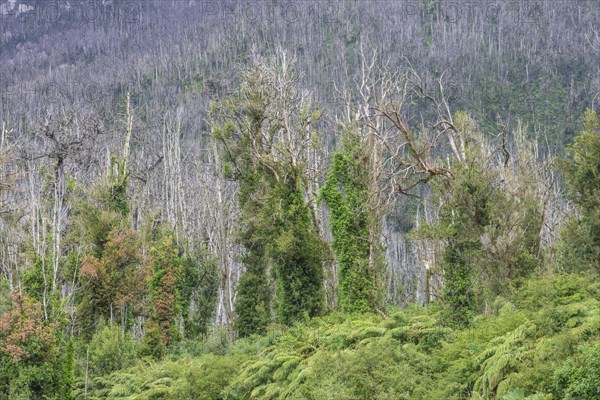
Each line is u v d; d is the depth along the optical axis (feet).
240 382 94.99
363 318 111.24
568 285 81.87
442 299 123.54
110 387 128.16
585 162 113.80
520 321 78.74
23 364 114.73
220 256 173.99
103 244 167.12
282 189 142.00
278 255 138.82
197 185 233.76
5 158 158.20
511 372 69.21
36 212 143.33
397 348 81.30
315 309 139.44
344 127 138.41
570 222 116.57
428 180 131.03
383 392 73.72
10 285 130.11
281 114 148.77
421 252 143.33
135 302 167.32
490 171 122.01
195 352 142.61
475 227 119.14
